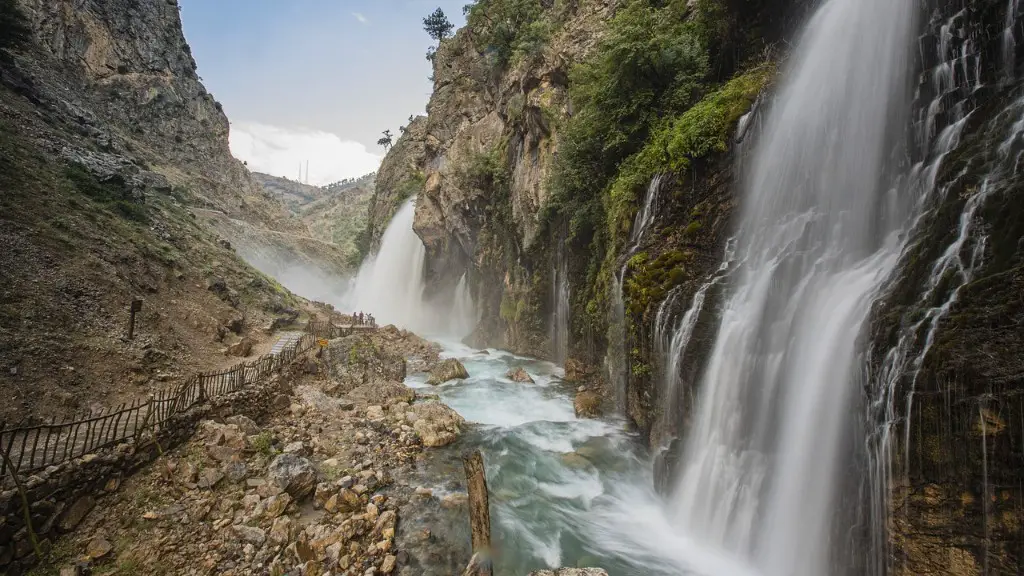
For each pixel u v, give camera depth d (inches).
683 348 490.9
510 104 1403.8
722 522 404.5
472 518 316.5
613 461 561.9
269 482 416.5
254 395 577.6
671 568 380.2
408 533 398.9
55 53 2394.2
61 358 545.0
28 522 299.1
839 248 426.6
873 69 429.1
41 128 1272.1
